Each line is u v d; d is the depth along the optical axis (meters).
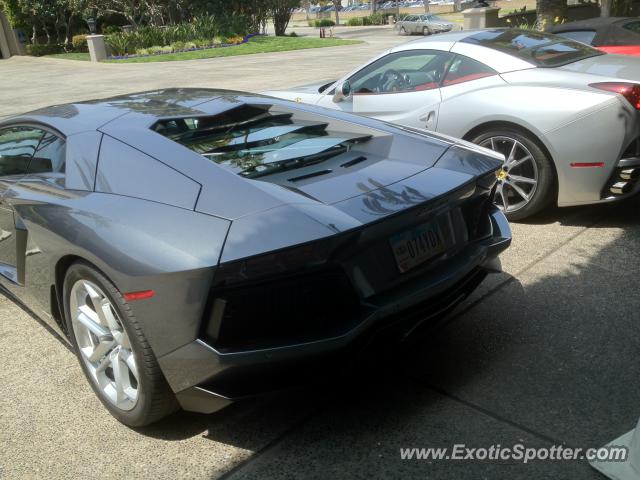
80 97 16.55
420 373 2.95
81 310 2.72
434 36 5.62
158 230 2.30
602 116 4.31
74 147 2.88
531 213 4.82
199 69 22.67
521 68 4.88
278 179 2.55
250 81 17.59
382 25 65.25
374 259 2.39
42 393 2.97
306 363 2.27
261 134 3.00
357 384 2.88
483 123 4.83
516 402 2.69
